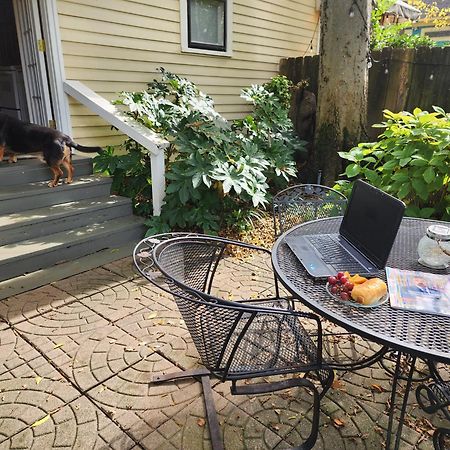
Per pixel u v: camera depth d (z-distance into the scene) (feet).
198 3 16.03
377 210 5.02
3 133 10.87
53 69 12.03
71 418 5.16
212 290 8.81
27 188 10.81
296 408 5.40
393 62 15.84
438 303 4.05
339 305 4.06
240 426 5.08
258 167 12.92
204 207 12.07
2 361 6.24
